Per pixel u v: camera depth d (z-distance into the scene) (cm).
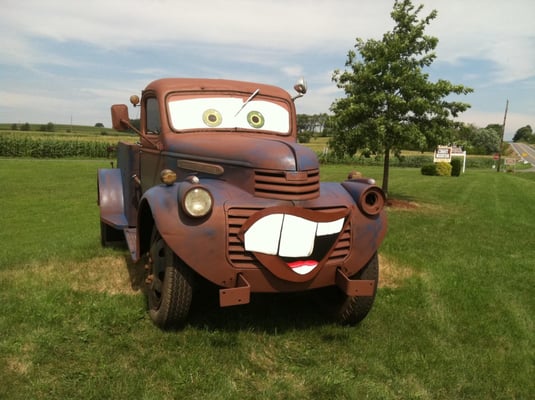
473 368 328
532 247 765
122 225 521
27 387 279
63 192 1377
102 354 323
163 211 324
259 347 344
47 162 2970
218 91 472
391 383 305
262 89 491
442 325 401
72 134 7781
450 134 1237
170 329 363
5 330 354
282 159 338
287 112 486
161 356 322
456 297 480
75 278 489
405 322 405
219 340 350
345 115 1202
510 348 365
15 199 1209
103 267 534
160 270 367
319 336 369
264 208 326
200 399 276
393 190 1723
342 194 367
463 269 598
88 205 1127
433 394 296
